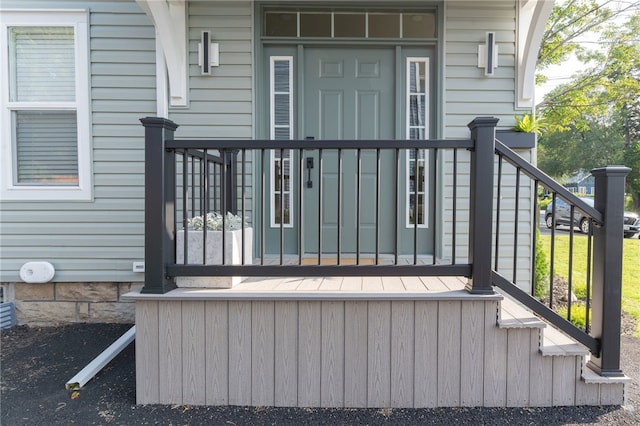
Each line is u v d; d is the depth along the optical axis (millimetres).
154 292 2100
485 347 2105
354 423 1992
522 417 2027
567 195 2154
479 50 3455
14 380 2477
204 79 3465
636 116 16062
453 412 2074
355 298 2070
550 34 8938
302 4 3453
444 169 3508
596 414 2045
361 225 3629
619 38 9219
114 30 3453
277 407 2133
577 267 6375
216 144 2135
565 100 9453
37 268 3422
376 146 2100
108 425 1982
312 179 3604
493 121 2061
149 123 2092
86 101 3457
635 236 9516
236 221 2518
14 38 3482
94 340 3143
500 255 3516
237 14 3445
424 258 3496
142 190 3492
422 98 3580
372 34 3521
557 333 2363
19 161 3523
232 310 2119
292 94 3559
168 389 2143
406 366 2111
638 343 3143
